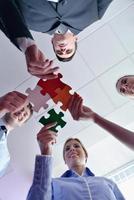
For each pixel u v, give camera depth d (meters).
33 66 1.25
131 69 2.17
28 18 1.55
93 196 1.61
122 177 2.39
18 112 1.85
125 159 2.38
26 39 1.31
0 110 1.79
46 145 1.58
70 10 1.47
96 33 2.12
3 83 2.21
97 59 2.16
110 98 2.21
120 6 2.05
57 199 1.59
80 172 1.94
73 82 2.20
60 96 1.59
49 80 1.59
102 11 1.60
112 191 1.74
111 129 1.72
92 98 2.22
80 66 2.17
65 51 1.73
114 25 2.10
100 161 2.38
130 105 2.21
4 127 1.91
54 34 1.63
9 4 1.34
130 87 2.13
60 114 1.61
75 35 1.69
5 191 2.36
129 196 2.39
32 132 2.28
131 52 2.13
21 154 2.32
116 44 2.13
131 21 2.09
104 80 2.20
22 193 2.36
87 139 2.26
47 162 1.57
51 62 1.24
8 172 2.34
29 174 2.34
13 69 2.17
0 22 1.40
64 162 2.23
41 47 2.13
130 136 1.69
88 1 1.48
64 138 2.24
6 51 2.11
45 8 1.47
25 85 2.22
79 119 1.68
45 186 1.54
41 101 1.58
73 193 1.61
